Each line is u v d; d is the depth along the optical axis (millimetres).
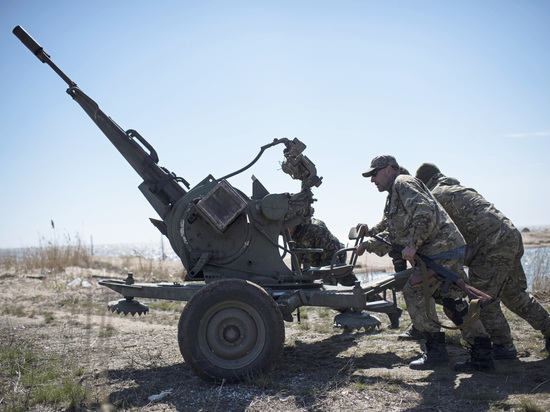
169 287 4742
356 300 4547
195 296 4148
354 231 5637
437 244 4301
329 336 6277
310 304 4602
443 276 4289
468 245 4832
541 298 8266
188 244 5062
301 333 6504
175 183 5496
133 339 6184
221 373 4113
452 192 4910
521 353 5008
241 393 3871
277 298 4645
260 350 4184
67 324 7215
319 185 5191
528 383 4012
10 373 4547
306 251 5402
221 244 5066
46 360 4992
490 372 4324
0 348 5449
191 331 4105
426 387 3922
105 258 19969
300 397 3729
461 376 4234
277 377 4309
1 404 3689
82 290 10656
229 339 4207
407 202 4289
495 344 4852
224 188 4824
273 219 5016
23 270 14266
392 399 3648
